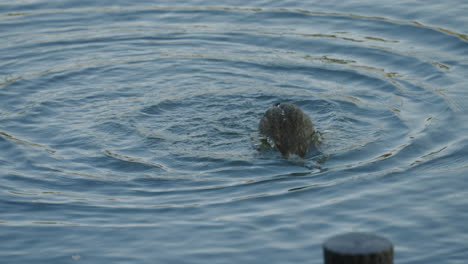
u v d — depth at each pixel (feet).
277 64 73.26
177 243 41.91
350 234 28.35
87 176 51.37
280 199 47.32
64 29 82.69
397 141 56.29
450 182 48.80
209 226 43.78
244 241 41.91
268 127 56.70
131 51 77.05
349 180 49.83
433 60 72.38
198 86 68.64
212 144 56.80
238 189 49.03
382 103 64.18
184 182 50.34
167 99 65.57
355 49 75.87
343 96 66.03
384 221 43.93
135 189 49.42
